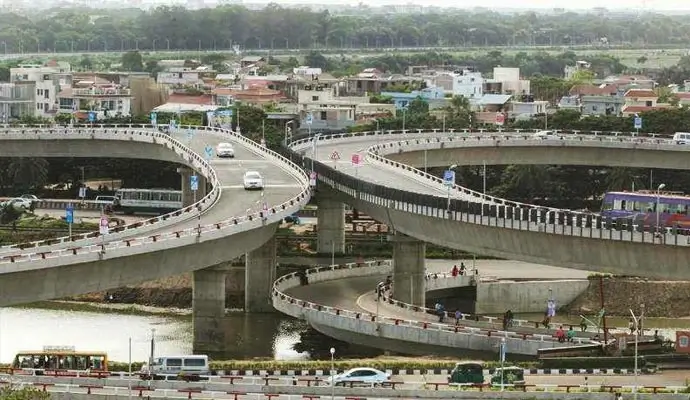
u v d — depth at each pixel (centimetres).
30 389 15488
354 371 17362
